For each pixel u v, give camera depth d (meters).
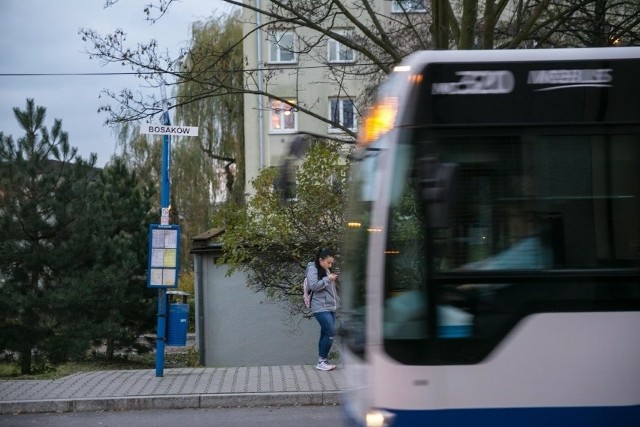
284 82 30.98
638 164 5.60
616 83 5.68
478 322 5.47
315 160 14.95
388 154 5.60
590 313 5.48
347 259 6.62
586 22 14.34
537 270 5.50
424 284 5.48
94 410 10.26
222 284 18.06
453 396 5.42
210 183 32.00
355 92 30.03
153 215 21.67
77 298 16.97
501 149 5.60
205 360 17.94
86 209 17.78
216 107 32.00
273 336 17.94
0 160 17.23
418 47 17.05
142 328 19.89
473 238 5.52
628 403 5.44
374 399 5.43
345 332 6.46
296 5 14.52
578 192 5.57
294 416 9.80
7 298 16.52
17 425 9.48
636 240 5.54
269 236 14.94
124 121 13.84
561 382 5.44
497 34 16.09
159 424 9.44
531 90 5.66
